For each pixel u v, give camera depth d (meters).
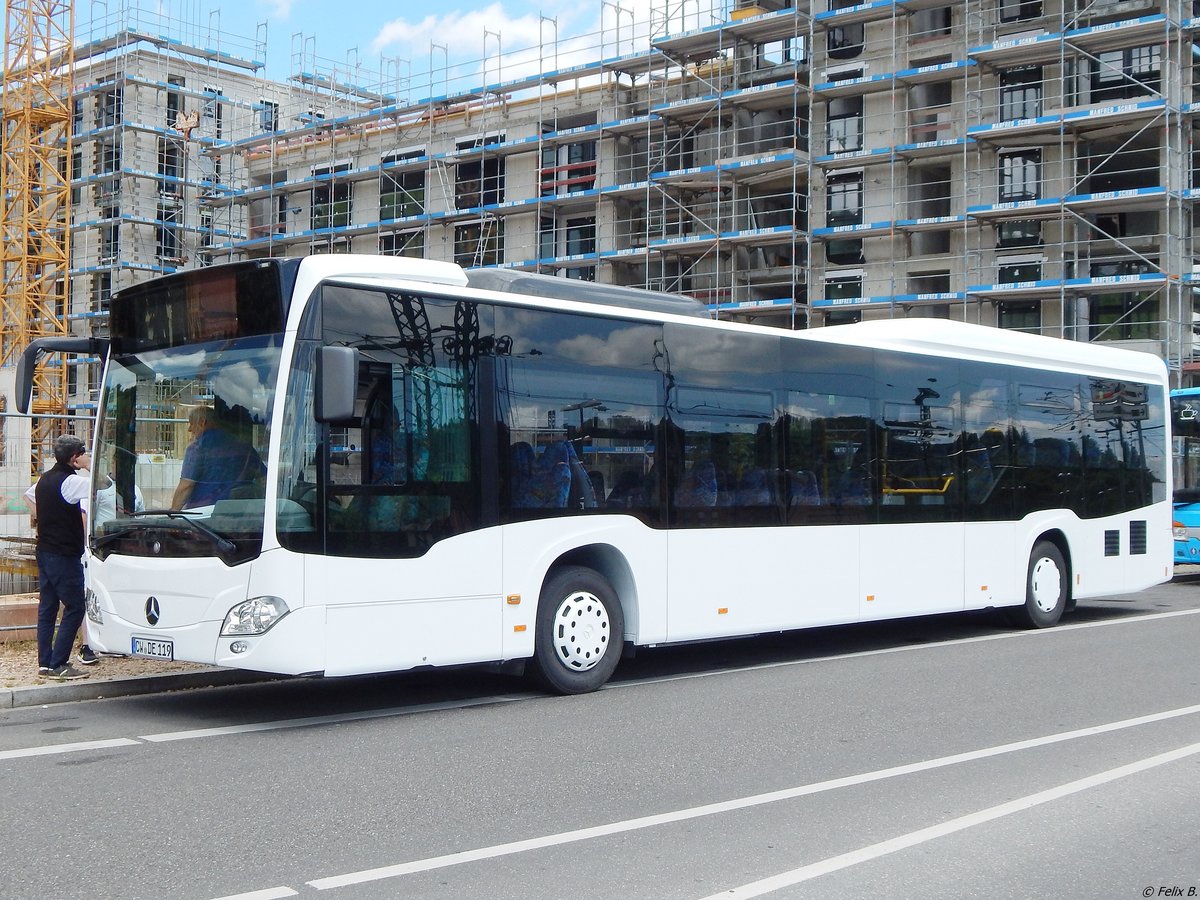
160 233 63.31
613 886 5.07
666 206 48.16
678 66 47.56
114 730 8.52
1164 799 6.57
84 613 10.08
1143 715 9.02
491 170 53.00
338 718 9.02
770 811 6.29
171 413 9.04
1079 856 5.55
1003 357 14.27
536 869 5.30
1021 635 14.13
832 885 5.10
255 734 8.38
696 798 6.56
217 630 8.38
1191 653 12.42
